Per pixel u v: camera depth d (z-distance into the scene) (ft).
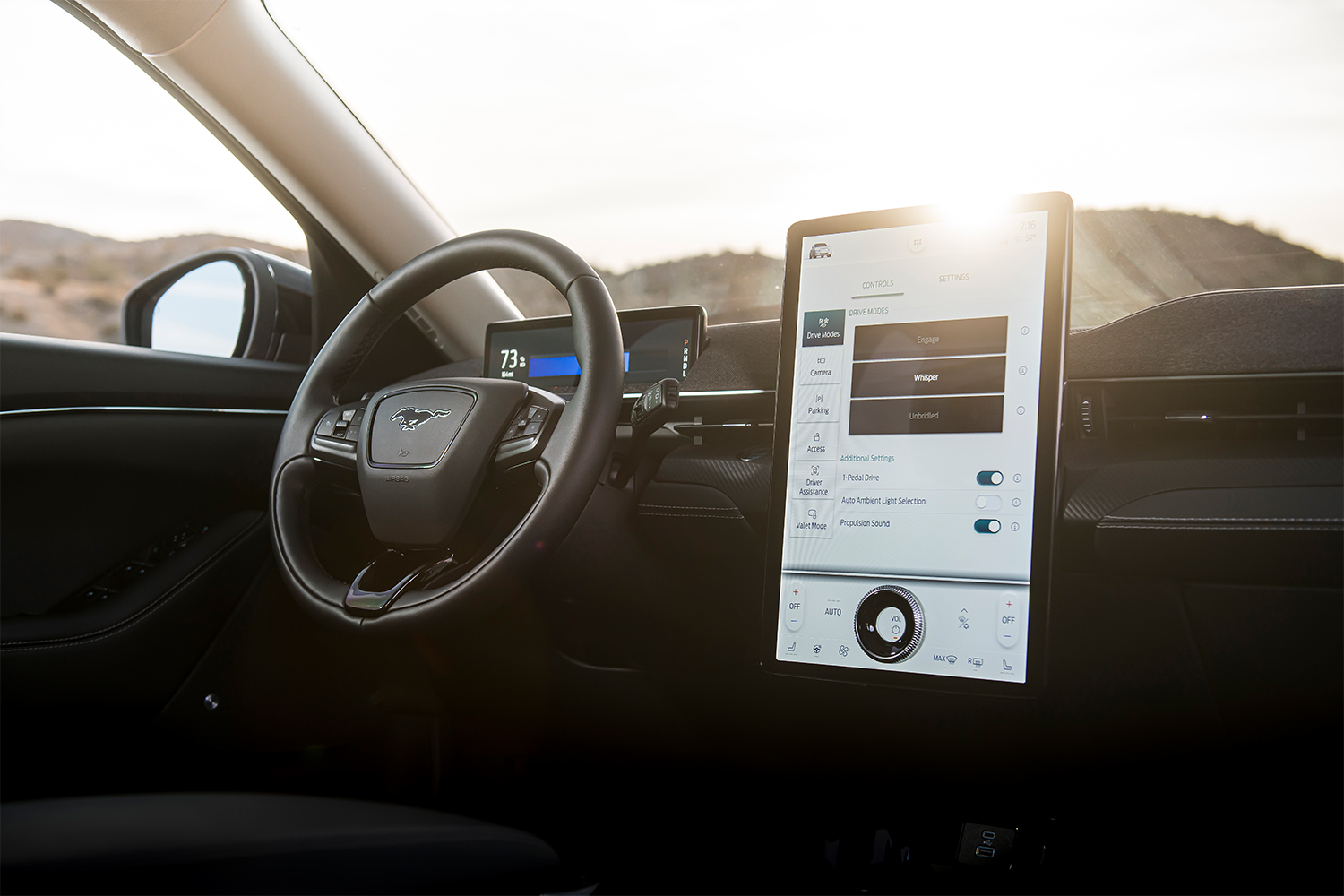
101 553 3.78
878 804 3.82
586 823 4.47
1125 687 3.33
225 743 3.98
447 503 2.83
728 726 4.04
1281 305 3.09
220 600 3.92
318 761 4.41
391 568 2.94
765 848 4.11
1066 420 3.42
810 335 2.83
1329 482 2.86
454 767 4.76
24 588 3.57
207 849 1.47
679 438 3.34
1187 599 3.16
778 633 2.72
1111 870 3.49
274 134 4.59
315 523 3.81
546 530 2.69
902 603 2.59
